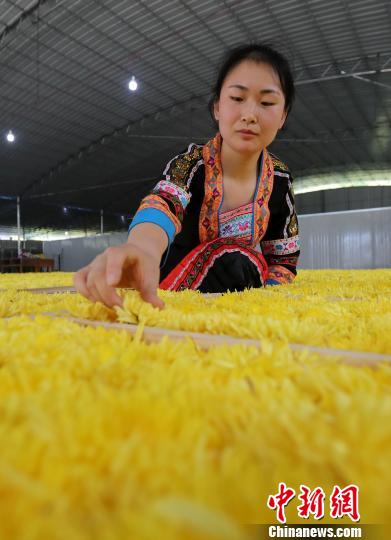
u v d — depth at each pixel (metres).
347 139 14.84
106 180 17.05
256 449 0.19
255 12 8.07
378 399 0.25
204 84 10.96
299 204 21.41
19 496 0.16
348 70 10.23
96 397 0.25
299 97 11.83
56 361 0.35
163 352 0.39
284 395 0.27
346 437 0.20
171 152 15.02
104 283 0.60
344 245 5.74
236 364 0.35
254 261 1.55
